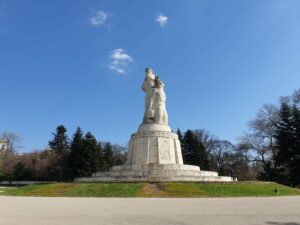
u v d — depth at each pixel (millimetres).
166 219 14094
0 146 80250
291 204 20609
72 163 72125
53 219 14109
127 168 38562
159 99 43375
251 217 14695
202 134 85750
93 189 29797
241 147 60344
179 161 41875
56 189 30875
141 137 41250
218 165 82375
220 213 16047
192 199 24703
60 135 89375
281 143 56094
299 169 53875
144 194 27812
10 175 76500
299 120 55531
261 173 59219
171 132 42406
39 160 81562
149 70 44688
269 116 58812
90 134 73688
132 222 13297
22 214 15750
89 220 13836
